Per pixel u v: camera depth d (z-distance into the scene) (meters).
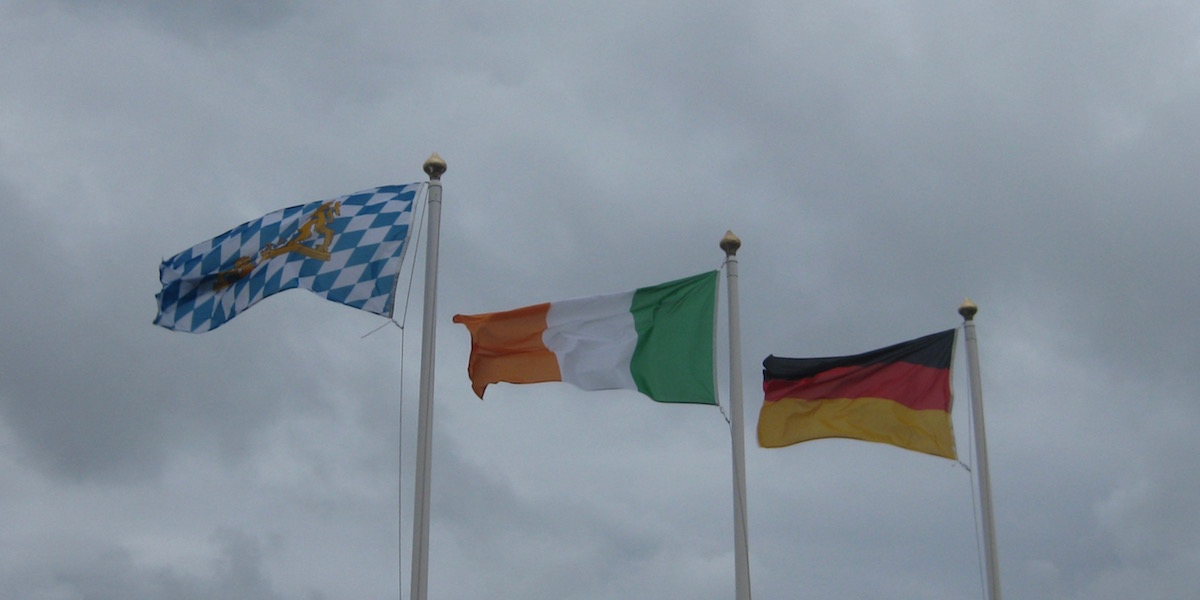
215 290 21.70
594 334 22.34
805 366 23.62
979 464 23.25
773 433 23.42
